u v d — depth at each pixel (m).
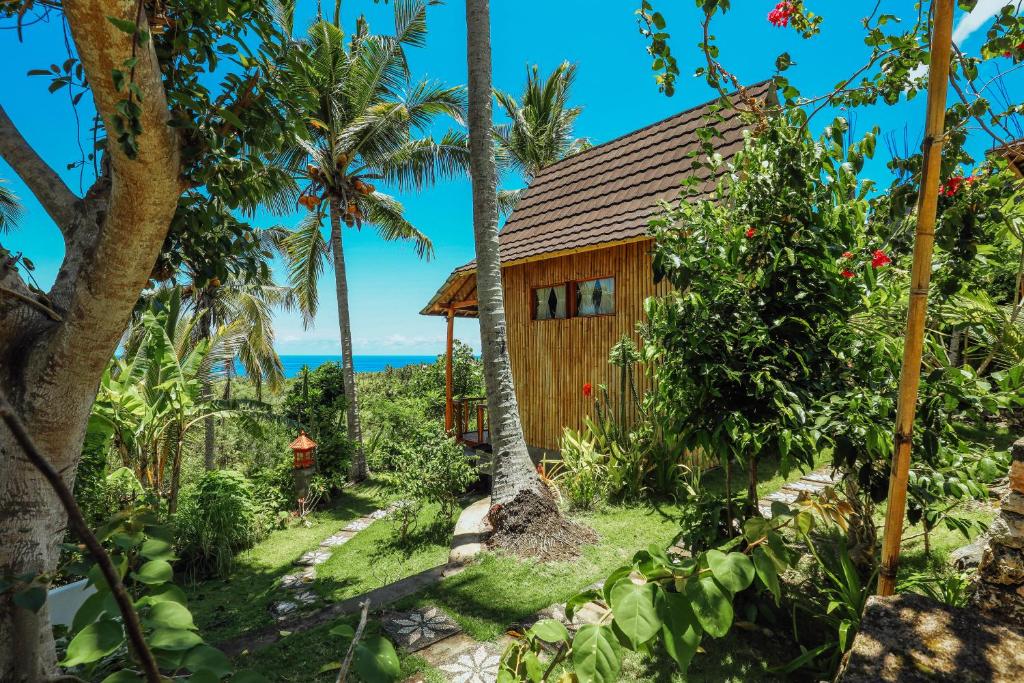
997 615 1.82
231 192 2.46
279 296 19.84
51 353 2.04
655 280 3.62
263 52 2.29
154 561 1.13
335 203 13.57
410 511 7.93
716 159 3.63
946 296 2.88
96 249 1.96
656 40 3.16
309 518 9.97
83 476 6.50
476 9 6.53
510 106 20.70
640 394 8.27
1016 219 2.89
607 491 6.80
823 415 2.93
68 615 4.43
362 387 24.27
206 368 10.75
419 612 4.18
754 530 1.10
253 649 3.79
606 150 10.95
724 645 3.30
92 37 1.50
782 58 3.04
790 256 3.05
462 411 11.81
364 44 12.53
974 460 2.90
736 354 3.37
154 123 1.72
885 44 2.84
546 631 1.12
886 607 1.60
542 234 10.14
